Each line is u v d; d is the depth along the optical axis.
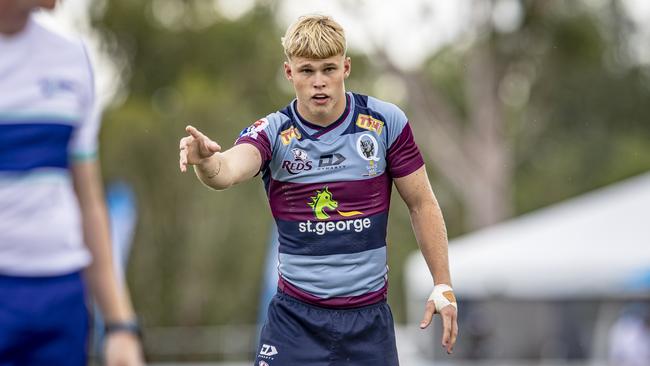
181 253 92.38
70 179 13.74
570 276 58.31
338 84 16.42
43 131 13.17
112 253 14.23
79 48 13.70
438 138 100.06
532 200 130.50
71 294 13.34
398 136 17.11
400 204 105.44
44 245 13.12
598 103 114.75
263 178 17.31
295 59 16.36
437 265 17.27
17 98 13.09
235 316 93.69
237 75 104.75
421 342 65.69
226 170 15.58
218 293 92.94
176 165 91.88
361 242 16.84
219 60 103.62
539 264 59.28
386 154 17.08
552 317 62.12
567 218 63.34
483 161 100.12
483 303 63.09
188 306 93.38
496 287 60.41
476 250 63.34
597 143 124.81
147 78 104.56
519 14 95.19
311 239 16.80
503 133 101.19
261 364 17.00
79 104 13.66
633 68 111.56
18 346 13.00
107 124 92.94
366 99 17.16
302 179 16.78
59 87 13.38
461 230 119.19
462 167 100.81
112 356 13.98
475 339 63.47
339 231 16.75
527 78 105.75
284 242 17.06
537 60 101.12
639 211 59.69
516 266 59.72
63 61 13.49
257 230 92.94
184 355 78.31
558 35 96.62
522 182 132.88
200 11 104.44
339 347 16.81
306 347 16.83
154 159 91.56
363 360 16.91
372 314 16.98
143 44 103.88
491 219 100.00
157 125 92.81
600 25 98.19
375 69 96.19
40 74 13.28
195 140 14.66
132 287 92.62
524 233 63.41
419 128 101.19
